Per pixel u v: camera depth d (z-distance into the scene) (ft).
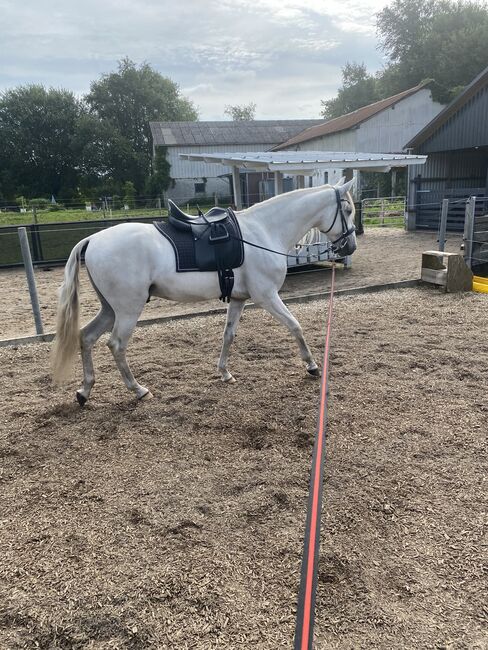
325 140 96.27
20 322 24.14
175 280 12.59
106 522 8.71
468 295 24.54
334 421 12.14
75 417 12.95
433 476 9.70
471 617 6.49
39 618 6.73
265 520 8.62
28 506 9.25
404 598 6.82
